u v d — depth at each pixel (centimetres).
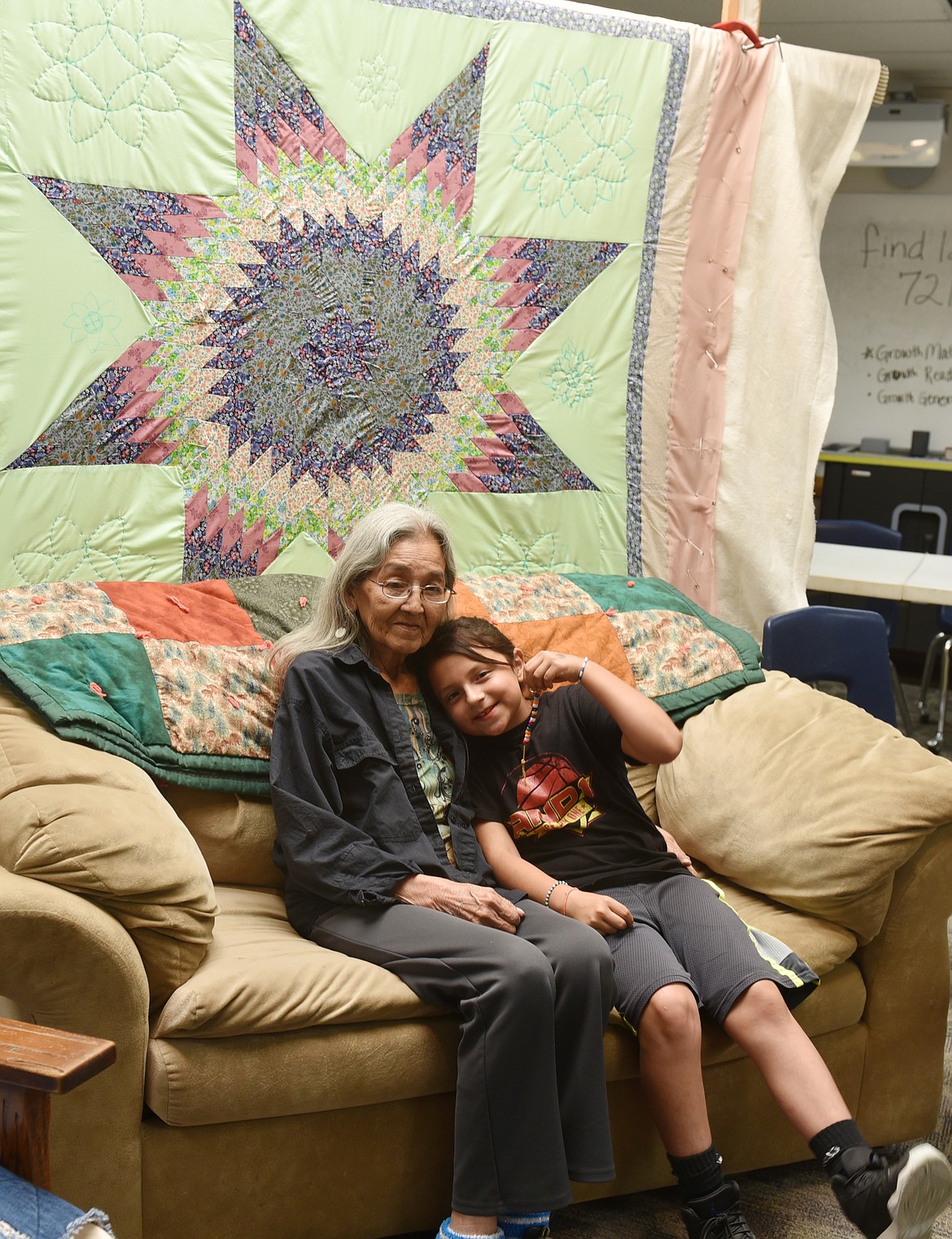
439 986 172
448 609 213
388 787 191
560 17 272
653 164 285
